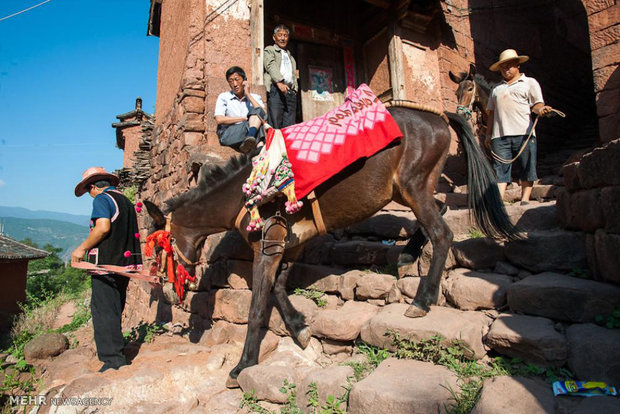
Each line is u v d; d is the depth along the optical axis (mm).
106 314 3170
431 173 2936
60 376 3082
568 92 11055
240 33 5422
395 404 2014
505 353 2387
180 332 4363
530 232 3297
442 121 3062
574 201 2957
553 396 1922
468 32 8344
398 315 2764
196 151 4926
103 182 3439
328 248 4184
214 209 3332
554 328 2365
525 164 4254
